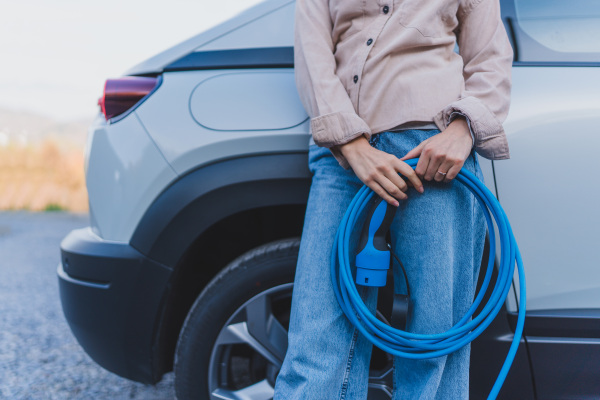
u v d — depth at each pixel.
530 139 1.21
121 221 1.27
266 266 1.25
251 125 1.22
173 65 1.32
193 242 1.26
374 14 0.97
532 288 1.22
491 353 1.23
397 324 0.98
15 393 1.82
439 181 0.92
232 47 1.32
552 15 1.35
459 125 0.92
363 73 0.96
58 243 4.45
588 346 1.21
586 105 1.23
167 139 1.24
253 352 1.39
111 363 1.34
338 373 0.96
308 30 1.02
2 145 7.11
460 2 1.00
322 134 0.94
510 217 1.21
